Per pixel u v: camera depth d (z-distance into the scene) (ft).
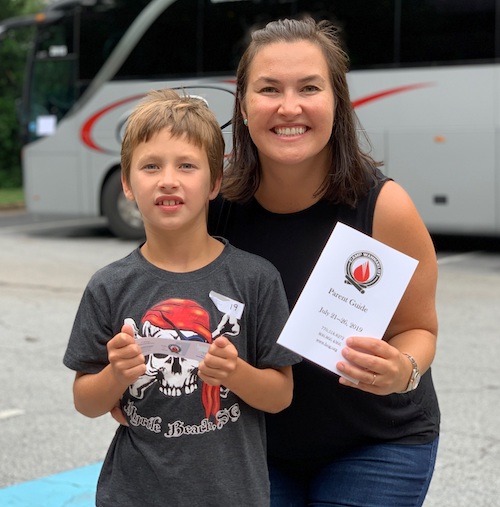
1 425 16.46
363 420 7.59
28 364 20.58
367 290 6.75
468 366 20.02
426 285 7.47
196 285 6.98
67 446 15.43
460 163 35.47
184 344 6.62
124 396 7.00
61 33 42.34
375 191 7.51
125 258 7.24
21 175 81.97
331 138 7.47
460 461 14.44
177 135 6.91
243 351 6.95
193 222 7.02
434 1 35.47
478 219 35.42
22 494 13.38
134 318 6.94
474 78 34.99
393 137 36.58
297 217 7.73
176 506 6.79
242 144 7.78
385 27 36.42
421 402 7.73
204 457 6.79
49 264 35.60
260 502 6.94
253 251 7.82
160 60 40.27
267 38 7.28
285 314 7.10
